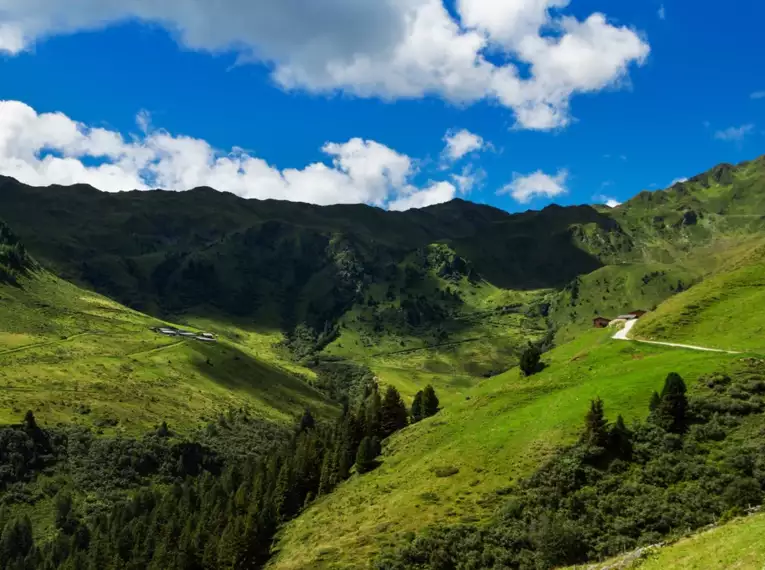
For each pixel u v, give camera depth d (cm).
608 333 13038
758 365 8062
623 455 6888
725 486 6009
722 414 7062
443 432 10100
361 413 13000
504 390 10931
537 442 7844
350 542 7169
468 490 7400
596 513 6159
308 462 12050
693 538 4653
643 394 8100
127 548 13038
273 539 9406
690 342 10688
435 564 6175
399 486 8594
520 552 6044
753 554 3431
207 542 10819
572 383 10031
